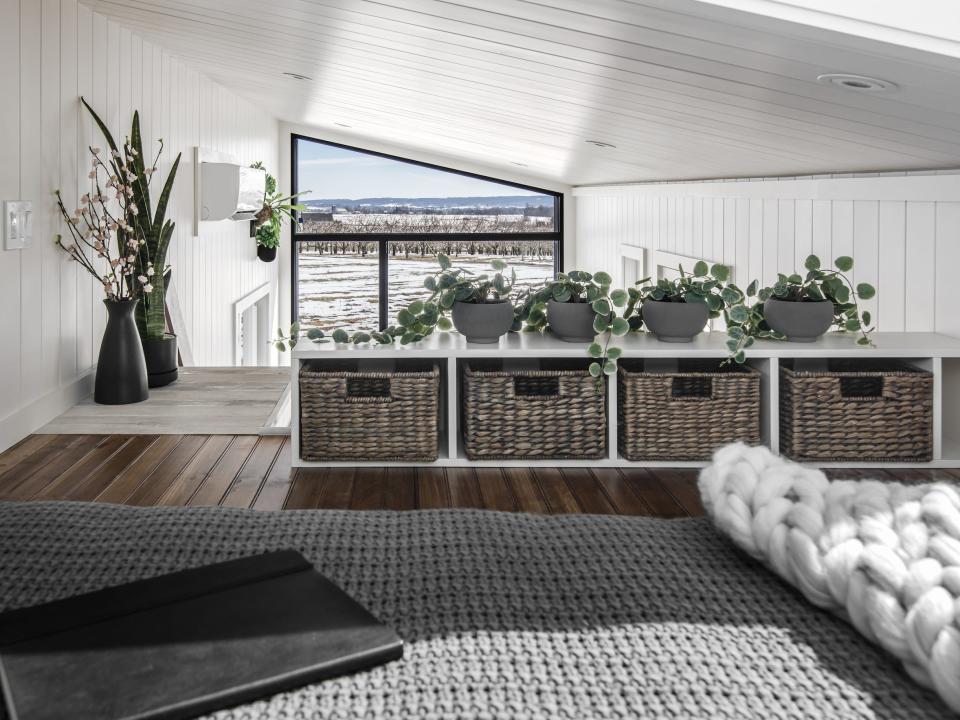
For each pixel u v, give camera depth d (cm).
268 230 744
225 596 65
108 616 62
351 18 305
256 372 427
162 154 491
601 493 254
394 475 271
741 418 276
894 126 246
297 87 561
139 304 389
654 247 604
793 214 395
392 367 295
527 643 62
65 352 364
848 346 280
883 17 166
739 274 457
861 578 58
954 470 272
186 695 52
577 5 204
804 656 59
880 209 329
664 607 67
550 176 819
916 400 272
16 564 75
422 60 352
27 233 328
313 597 65
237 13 353
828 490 67
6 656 57
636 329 308
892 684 56
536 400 277
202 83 580
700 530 85
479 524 85
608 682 56
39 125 340
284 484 261
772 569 70
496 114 465
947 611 51
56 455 293
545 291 294
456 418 279
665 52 228
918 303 310
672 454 277
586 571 73
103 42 402
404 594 69
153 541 79
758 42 193
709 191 491
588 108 364
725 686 56
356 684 56
